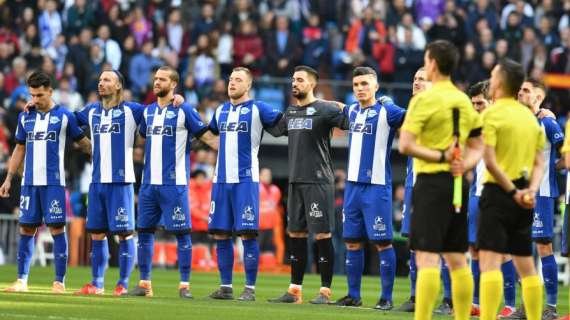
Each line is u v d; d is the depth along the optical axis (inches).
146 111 1557.6
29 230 1558.8
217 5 3238.2
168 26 3112.7
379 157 1485.0
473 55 2989.7
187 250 1551.4
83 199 2632.9
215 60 3006.9
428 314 1029.2
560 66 3041.3
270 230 2655.0
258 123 1536.7
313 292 1817.2
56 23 3061.0
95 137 1546.5
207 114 2807.6
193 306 1348.4
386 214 1480.1
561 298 1855.3
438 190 1030.4
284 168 2950.3
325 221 1528.1
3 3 3090.6
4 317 1134.4
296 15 3238.2
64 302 1342.3
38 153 1539.1
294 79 1536.7
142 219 1553.9
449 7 3112.7
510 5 3398.1
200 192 2620.6
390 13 3085.6
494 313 1069.8
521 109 1115.9
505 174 1078.4
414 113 1035.9
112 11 3021.7
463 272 1053.8
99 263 1556.3
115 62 2938.0
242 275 2385.6
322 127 1531.7
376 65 2984.7
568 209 1256.2
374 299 1694.1
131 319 1152.2
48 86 1537.9
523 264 1123.9
